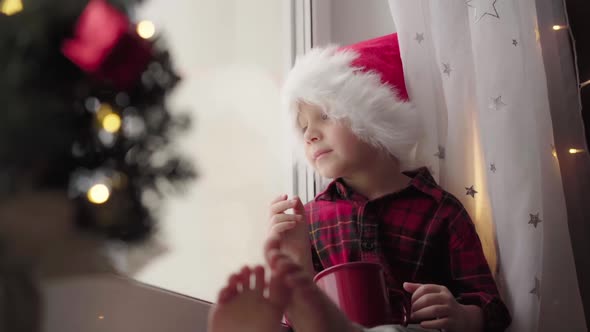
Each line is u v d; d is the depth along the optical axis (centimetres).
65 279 52
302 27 146
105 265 53
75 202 51
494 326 101
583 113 131
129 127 57
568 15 134
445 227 111
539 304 107
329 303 67
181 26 127
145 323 79
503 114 115
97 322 70
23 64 48
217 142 132
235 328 66
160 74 60
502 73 117
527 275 108
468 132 120
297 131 117
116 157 55
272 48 145
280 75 144
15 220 46
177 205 120
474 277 107
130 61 53
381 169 114
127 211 54
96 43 50
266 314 66
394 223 112
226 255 126
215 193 128
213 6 134
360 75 112
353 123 108
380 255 108
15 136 46
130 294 77
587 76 131
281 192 138
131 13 58
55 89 50
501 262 113
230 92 136
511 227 111
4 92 47
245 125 137
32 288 47
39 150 47
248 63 140
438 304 93
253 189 134
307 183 138
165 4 123
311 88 109
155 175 58
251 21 143
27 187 47
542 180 114
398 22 122
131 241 55
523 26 122
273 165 138
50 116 48
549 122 118
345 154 109
